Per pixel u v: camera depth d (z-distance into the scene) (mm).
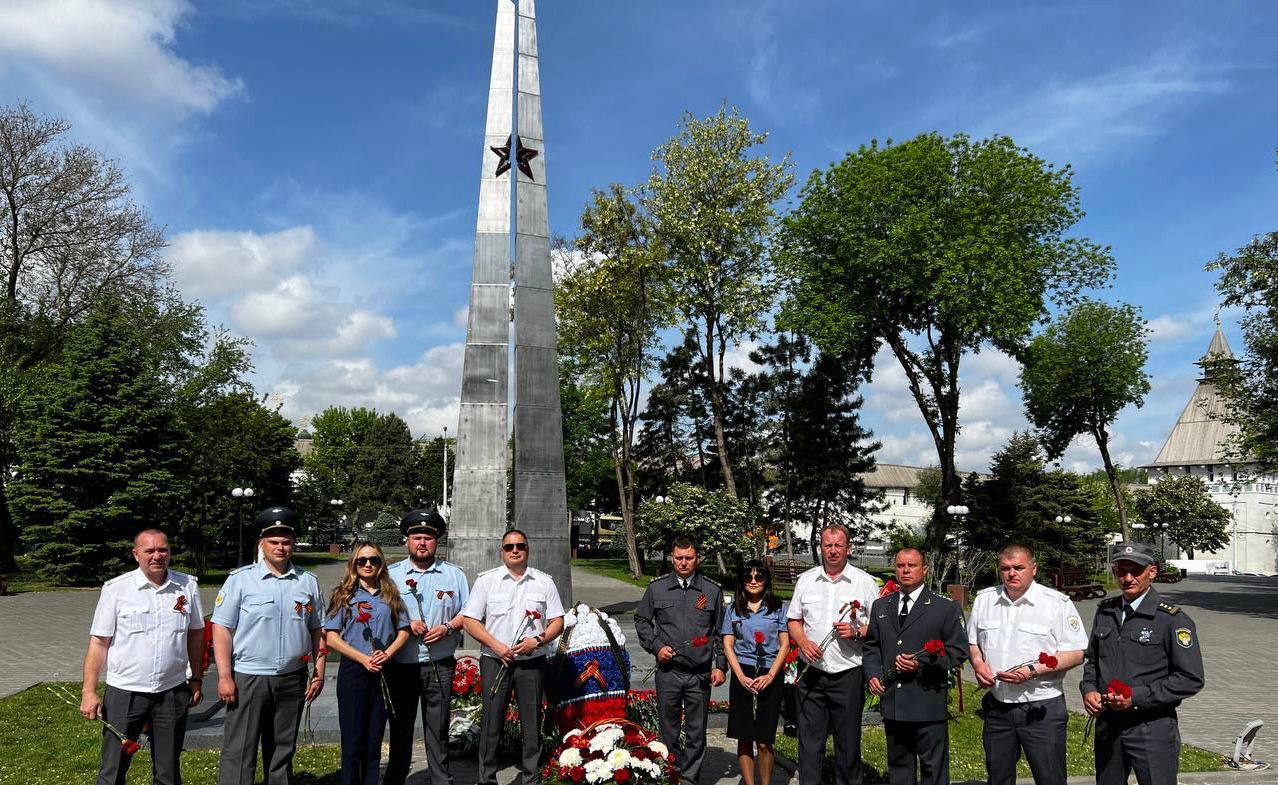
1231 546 68188
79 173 30844
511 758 7422
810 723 6195
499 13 14344
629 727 6637
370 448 79812
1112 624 5301
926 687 5711
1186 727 10367
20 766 7273
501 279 13703
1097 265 30531
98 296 29703
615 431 37156
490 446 13258
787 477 40094
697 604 6480
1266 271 24953
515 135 13930
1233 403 27234
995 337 30469
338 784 6773
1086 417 43031
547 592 6508
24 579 28516
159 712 5570
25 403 27031
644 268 32188
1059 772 5262
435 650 6344
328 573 34125
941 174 29359
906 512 78938
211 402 35562
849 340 31422
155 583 5633
